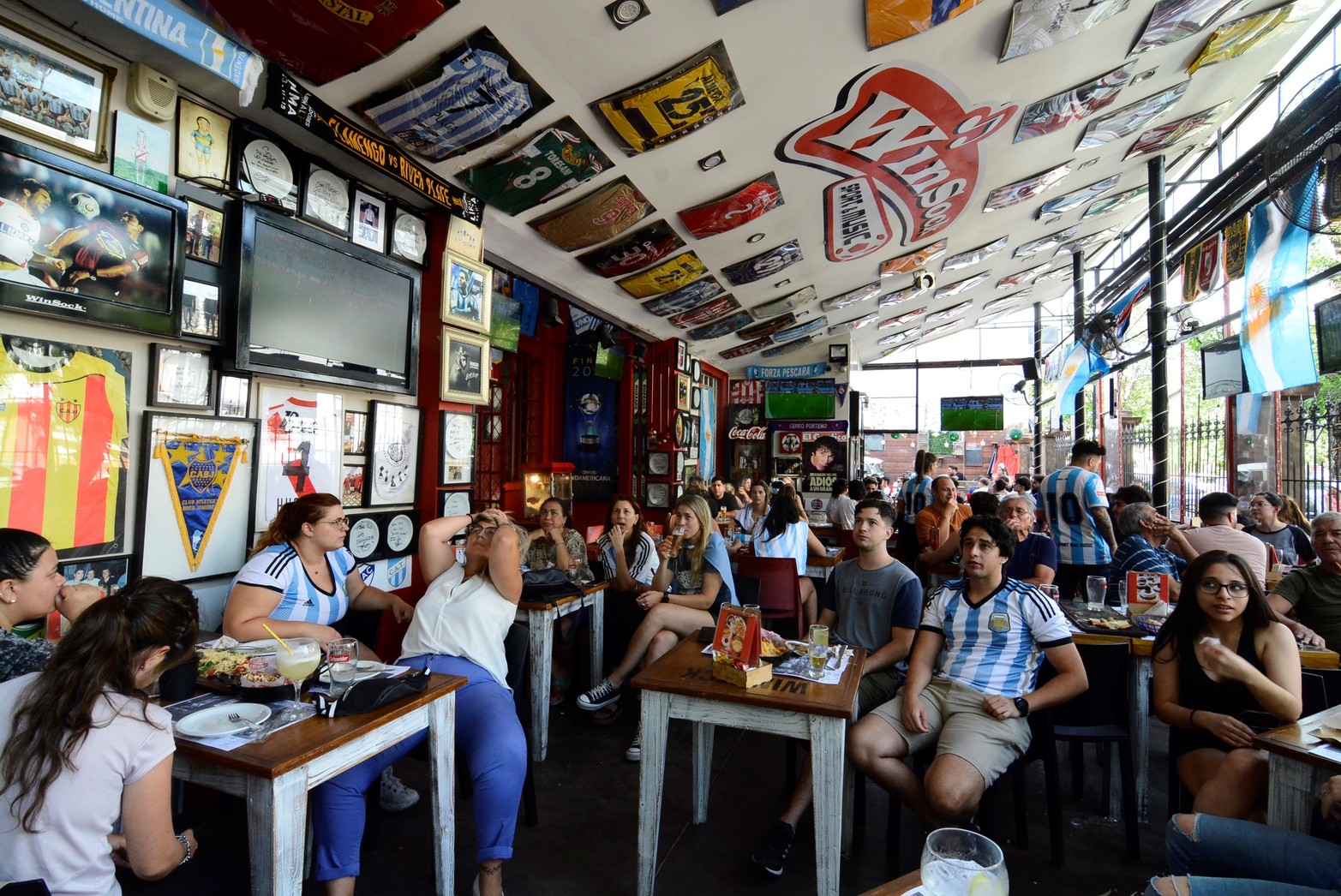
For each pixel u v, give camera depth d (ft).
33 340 7.06
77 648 4.62
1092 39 14.87
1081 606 11.53
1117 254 42.96
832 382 40.16
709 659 8.41
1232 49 17.70
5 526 6.81
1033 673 8.55
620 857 8.46
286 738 5.54
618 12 9.88
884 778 7.99
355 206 11.19
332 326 10.71
